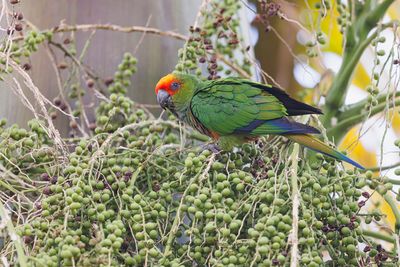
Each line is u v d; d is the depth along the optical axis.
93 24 10.55
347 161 8.54
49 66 10.39
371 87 8.82
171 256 7.72
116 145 9.41
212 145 9.74
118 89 10.15
